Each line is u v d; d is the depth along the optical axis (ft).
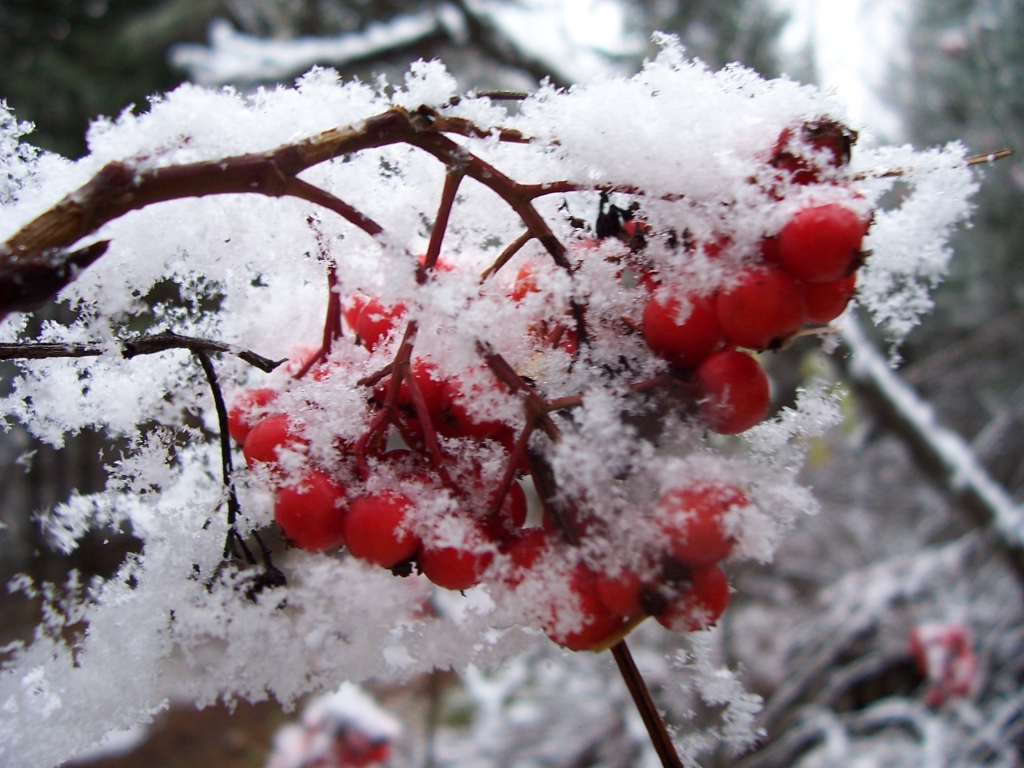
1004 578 1.78
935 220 0.36
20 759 0.35
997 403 2.42
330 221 0.37
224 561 0.36
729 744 0.37
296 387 0.35
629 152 0.33
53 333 0.36
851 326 1.40
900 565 1.91
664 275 0.33
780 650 1.88
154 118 0.34
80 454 2.60
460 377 0.33
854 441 1.78
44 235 0.28
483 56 1.96
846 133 0.32
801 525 2.30
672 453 0.32
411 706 2.26
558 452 0.30
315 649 0.35
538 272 0.35
